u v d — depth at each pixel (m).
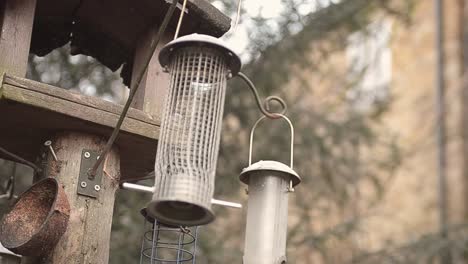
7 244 3.28
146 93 3.86
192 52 3.01
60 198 3.22
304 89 8.05
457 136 11.41
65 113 3.44
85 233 3.42
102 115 3.53
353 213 8.85
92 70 7.20
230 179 7.38
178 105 2.99
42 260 3.37
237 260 7.11
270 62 7.57
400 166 9.38
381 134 9.22
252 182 3.66
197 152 2.93
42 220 3.35
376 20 8.85
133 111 3.62
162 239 6.67
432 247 8.32
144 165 3.93
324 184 8.20
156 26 4.00
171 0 3.83
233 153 7.44
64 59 7.07
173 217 2.81
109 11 4.13
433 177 11.33
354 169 8.45
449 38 11.95
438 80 11.73
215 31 3.99
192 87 2.99
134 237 6.51
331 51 8.30
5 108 3.40
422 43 12.05
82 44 4.41
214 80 3.01
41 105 3.39
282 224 3.61
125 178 4.06
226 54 3.01
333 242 8.20
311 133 7.98
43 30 4.33
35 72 6.94
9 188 4.38
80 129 3.56
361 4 8.24
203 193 2.86
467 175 11.20
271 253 3.54
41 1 4.10
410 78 11.90
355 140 8.48
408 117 11.71
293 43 7.73
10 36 3.57
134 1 3.98
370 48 9.71
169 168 2.90
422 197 11.24
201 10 3.91
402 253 8.37
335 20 8.08
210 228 7.21
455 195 11.16
